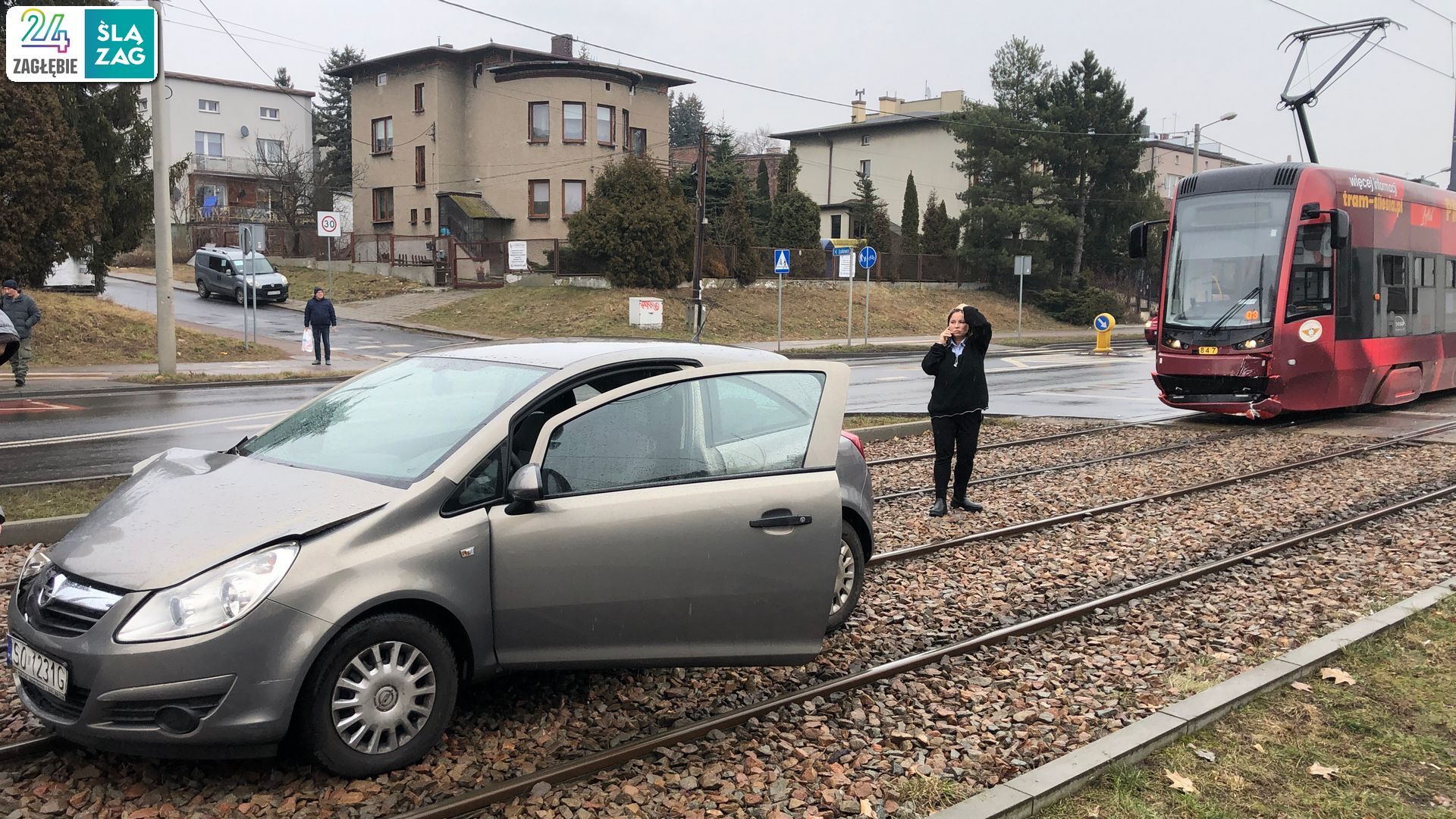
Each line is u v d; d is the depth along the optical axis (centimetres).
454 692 410
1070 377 2391
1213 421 1609
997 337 4069
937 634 588
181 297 3775
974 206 4781
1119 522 890
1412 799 395
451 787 387
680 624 451
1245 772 412
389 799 376
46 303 2353
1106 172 4875
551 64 4372
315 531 379
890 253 4644
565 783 394
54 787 379
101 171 2527
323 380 2075
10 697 454
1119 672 532
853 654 552
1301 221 1427
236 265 3609
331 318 2331
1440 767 421
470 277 4006
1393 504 974
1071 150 4734
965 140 4853
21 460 1092
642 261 3638
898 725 459
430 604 399
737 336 3397
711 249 3881
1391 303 1598
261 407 1580
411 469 421
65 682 363
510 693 479
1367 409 1800
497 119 4544
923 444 1321
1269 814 381
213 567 365
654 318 3238
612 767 410
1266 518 909
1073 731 456
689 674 512
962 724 462
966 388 891
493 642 416
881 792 394
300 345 2711
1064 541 816
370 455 439
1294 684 499
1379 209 1562
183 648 352
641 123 4841
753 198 5147
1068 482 1065
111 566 373
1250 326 1427
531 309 3431
